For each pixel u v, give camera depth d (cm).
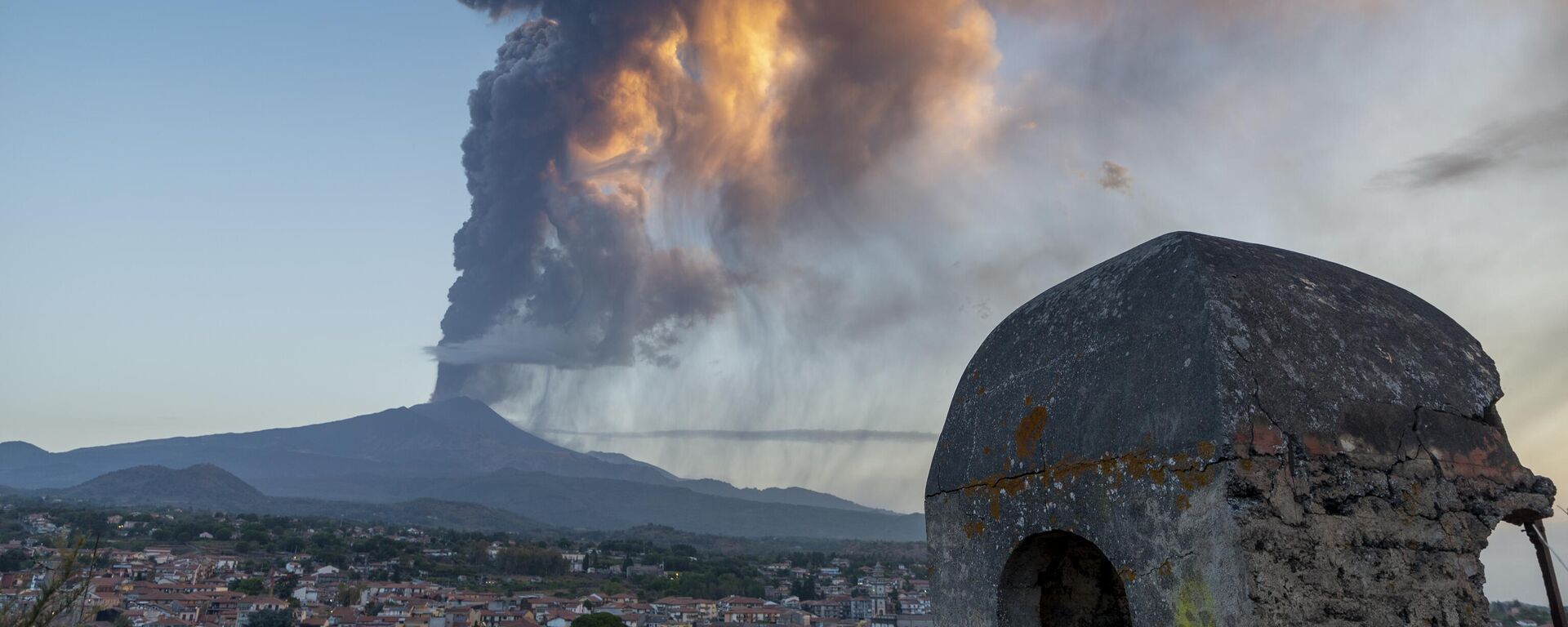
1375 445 403
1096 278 492
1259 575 361
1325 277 461
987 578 491
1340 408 402
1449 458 418
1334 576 375
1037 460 462
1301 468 382
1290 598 363
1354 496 389
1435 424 423
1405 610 385
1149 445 404
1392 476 401
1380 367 424
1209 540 373
